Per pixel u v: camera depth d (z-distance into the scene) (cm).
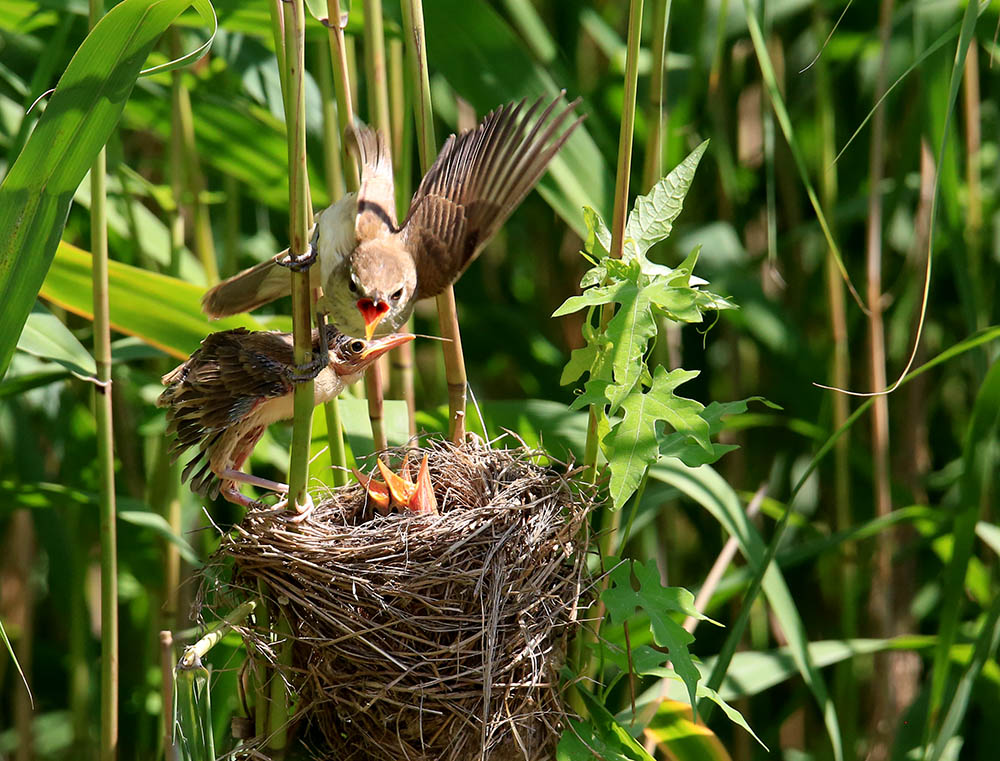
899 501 1055
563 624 603
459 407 686
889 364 1108
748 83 1146
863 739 1095
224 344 638
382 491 691
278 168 988
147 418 992
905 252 1205
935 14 859
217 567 636
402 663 582
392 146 795
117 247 1042
